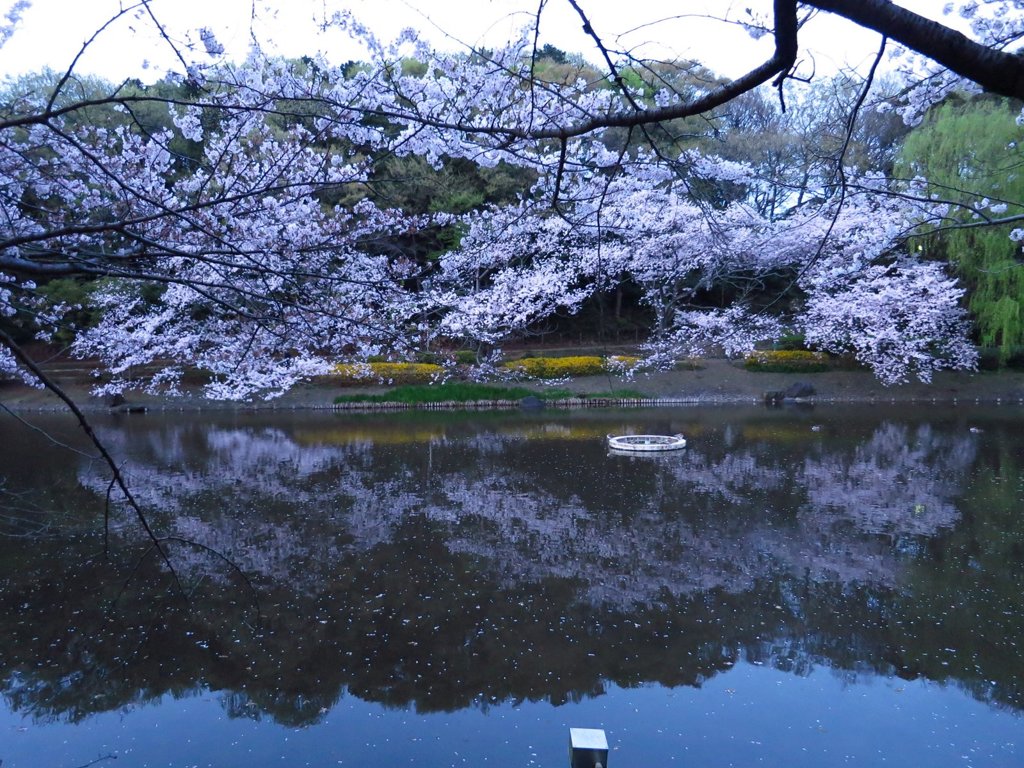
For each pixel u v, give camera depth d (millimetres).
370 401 24422
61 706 5477
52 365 26609
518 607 7082
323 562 8422
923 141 16906
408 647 6273
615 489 11852
